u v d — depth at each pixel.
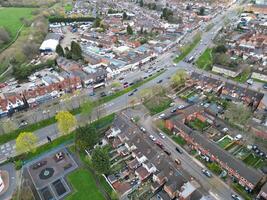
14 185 105.56
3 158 119.62
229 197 96.81
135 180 105.44
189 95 162.75
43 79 184.88
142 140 116.12
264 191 93.19
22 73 191.38
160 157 106.88
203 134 128.25
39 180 107.56
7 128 130.25
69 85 170.38
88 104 142.12
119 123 130.12
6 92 173.00
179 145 122.81
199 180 103.88
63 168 112.88
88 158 114.50
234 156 113.06
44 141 128.75
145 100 157.50
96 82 179.75
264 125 130.00
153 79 183.75
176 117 133.25
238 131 129.38
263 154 115.69
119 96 164.88
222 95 159.88
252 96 150.75
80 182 105.75
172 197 95.69
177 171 99.75
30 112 152.25
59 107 154.00
